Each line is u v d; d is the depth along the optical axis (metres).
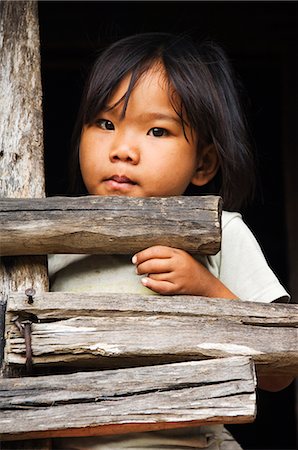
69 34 5.20
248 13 5.19
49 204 2.17
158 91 2.43
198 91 2.50
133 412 2.00
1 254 2.20
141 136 2.41
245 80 5.94
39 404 2.00
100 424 1.99
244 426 6.31
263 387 2.52
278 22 5.20
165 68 2.46
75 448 2.25
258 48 5.20
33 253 2.21
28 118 2.44
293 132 5.18
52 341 2.04
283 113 5.21
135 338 2.07
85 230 2.15
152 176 2.39
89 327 2.06
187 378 2.02
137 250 2.20
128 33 5.20
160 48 2.54
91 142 2.45
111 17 5.21
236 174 2.68
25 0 2.61
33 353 2.03
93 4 5.21
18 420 1.99
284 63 5.22
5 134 2.41
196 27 5.13
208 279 2.25
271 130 6.02
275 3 5.18
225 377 2.02
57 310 2.06
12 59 2.52
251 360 2.05
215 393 2.01
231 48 5.19
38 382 2.02
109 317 2.08
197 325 2.10
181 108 2.44
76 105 6.09
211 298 2.14
